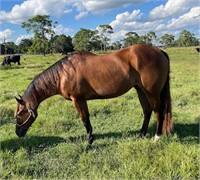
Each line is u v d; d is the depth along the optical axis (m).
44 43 59.00
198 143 4.19
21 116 4.55
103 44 63.50
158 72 4.40
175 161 3.42
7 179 3.38
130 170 3.32
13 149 4.37
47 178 3.41
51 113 6.20
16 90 9.41
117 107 6.45
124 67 4.32
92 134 4.54
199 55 30.42
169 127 4.52
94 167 3.56
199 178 3.14
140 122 5.51
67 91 4.38
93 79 4.29
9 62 24.92
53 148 4.32
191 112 6.13
